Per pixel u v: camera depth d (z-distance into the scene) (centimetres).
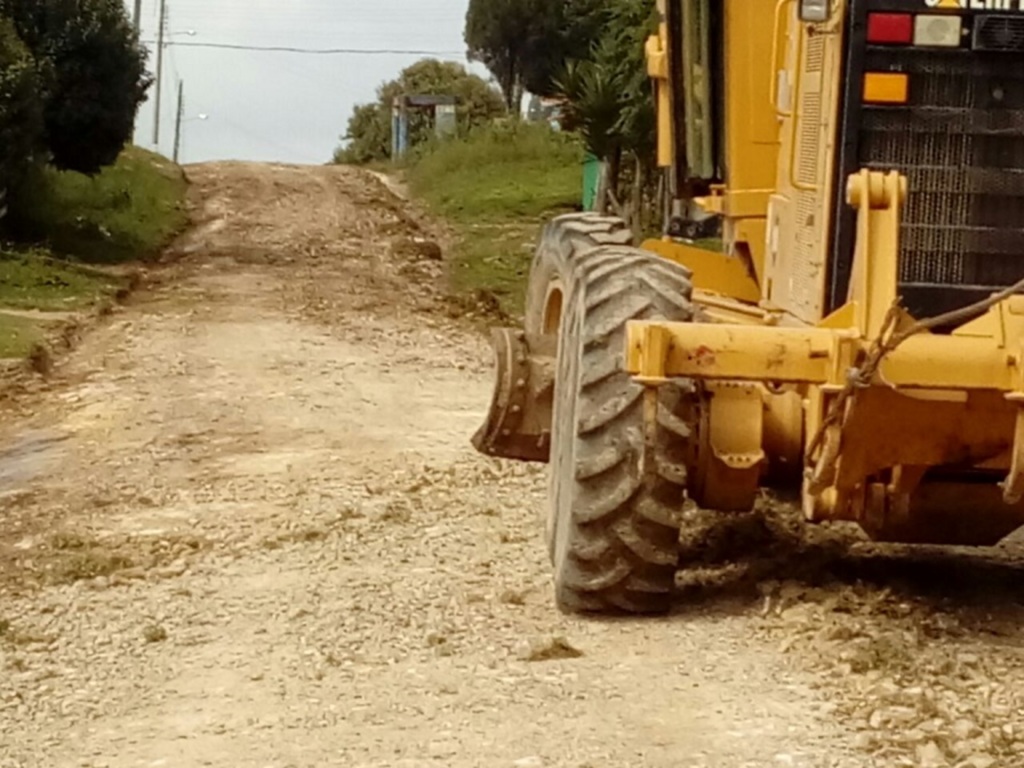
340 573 936
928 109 762
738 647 754
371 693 721
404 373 1697
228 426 1420
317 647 796
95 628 864
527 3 6519
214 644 823
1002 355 719
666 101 1133
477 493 1134
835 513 779
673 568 795
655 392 745
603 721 671
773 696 691
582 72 2947
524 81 6662
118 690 762
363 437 1363
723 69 1010
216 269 2959
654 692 700
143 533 1083
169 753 671
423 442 1340
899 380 720
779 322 864
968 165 762
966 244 762
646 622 796
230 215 3941
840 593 818
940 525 797
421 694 713
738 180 964
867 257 732
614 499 783
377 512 1085
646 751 640
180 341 1947
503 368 909
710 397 795
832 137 771
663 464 781
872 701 678
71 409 1533
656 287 798
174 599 909
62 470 1298
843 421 734
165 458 1314
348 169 5291
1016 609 816
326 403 1514
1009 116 759
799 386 782
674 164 1102
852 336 726
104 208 3588
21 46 2953
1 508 1185
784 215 870
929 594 838
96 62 3177
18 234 3112
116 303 2419
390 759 645
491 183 4262
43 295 2397
